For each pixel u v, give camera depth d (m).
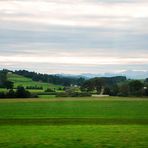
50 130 40.16
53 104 98.00
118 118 58.44
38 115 64.75
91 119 56.38
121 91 163.38
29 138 33.88
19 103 101.56
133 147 29.20
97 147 29.12
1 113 68.94
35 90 172.50
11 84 173.12
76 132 38.28
